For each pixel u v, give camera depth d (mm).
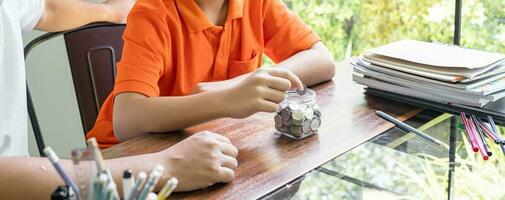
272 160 941
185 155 875
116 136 1149
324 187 873
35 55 1896
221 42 1302
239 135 1032
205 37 1282
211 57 1305
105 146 1275
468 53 1226
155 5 1231
